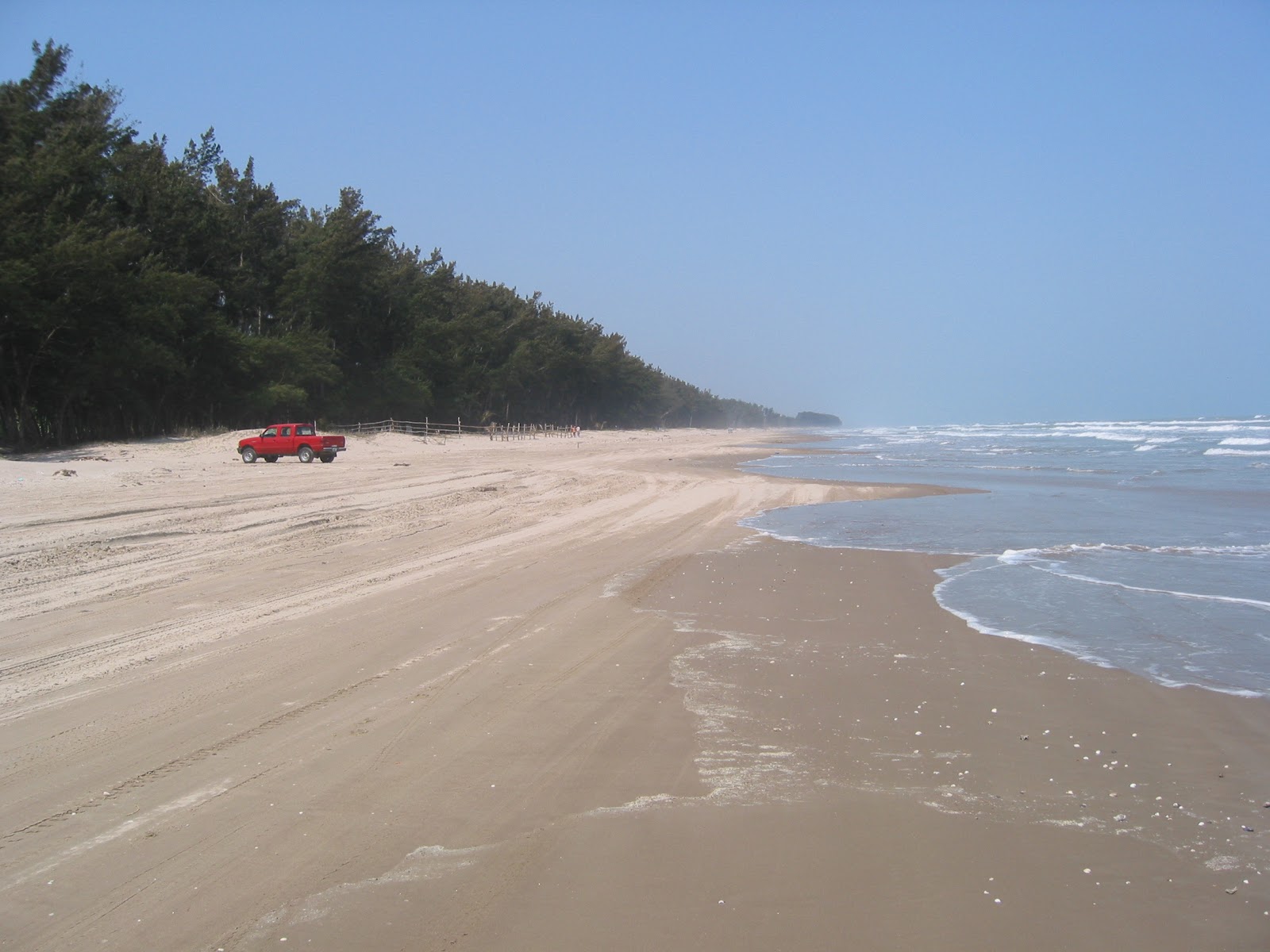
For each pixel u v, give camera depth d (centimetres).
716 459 5125
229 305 6438
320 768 593
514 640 931
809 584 1264
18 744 630
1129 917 423
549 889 446
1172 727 684
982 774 594
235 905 430
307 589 1180
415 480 3042
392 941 402
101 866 465
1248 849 490
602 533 1780
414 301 8381
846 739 657
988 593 1211
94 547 1499
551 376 12594
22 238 4228
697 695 758
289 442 3897
